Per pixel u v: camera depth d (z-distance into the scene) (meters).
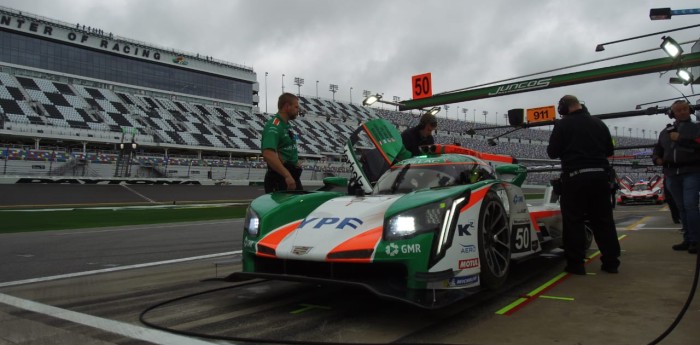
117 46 44.56
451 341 2.23
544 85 12.83
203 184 36.47
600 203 3.88
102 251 6.16
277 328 2.50
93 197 25.52
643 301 2.91
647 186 17.06
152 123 41.75
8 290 3.67
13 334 2.48
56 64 41.22
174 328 2.54
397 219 2.55
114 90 44.50
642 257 4.65
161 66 47.88
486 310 2.78
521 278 3.71
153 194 28.69
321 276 2.63
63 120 36.03
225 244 6.91
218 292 3.43
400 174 3.66
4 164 29.56
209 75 51.59
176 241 7.38
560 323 2.49
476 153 4.64
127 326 2.59
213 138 43.88
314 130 53.88
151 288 3.71
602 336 2.27
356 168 4.02
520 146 67.31
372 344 2.21
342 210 3.02
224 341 2.30
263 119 53.84
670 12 8.62
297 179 4.20
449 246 2.50
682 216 5.04
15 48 39.00
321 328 2.48
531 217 3.80
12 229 10.34
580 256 3.85
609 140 3.94
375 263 2.53
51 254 5.89
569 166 3.85
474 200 2.78
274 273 2.81
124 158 35.41
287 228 2.96
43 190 25.62
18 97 36.16
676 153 4.79
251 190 34.38
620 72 11.69
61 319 2.77
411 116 70.62
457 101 14.23
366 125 4.19
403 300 2.31
